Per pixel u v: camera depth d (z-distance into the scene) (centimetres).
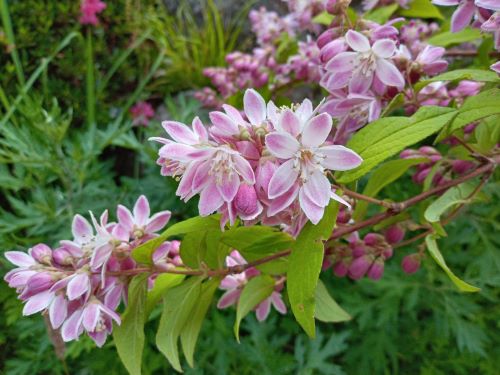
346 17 17
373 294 29
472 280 28
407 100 16
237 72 34
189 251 15
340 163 12
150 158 34
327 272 30
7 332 30
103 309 14
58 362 28
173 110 37
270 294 18
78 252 15
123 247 15
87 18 40
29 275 15
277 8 50
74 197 31
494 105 13
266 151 12
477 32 22
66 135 36
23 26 41
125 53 42
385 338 29
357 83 16
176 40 48
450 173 19
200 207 12
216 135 12
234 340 28
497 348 29
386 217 16
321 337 28
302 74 27
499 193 25
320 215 12
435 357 29
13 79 40
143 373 27
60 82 42
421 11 23
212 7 49
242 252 16
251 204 12
